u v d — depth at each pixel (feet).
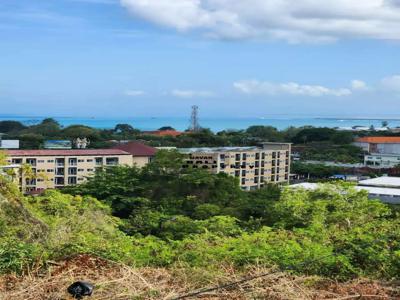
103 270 18.86
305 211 52.19
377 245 24.25
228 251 23.88
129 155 185.68
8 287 16.75
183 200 93.71
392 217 51.57
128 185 100.01
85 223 32.60
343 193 55.98
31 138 282.56
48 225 29.17
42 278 17.60
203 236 33.04
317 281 18.92
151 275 18.58
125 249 24.47
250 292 16.49
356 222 44.14
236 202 88.58
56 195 39.70
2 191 29.32
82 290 14.87
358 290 17.84
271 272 18.38
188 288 17.17
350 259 22.85
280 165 229.25
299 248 23.09
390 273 21.71
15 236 25.23
